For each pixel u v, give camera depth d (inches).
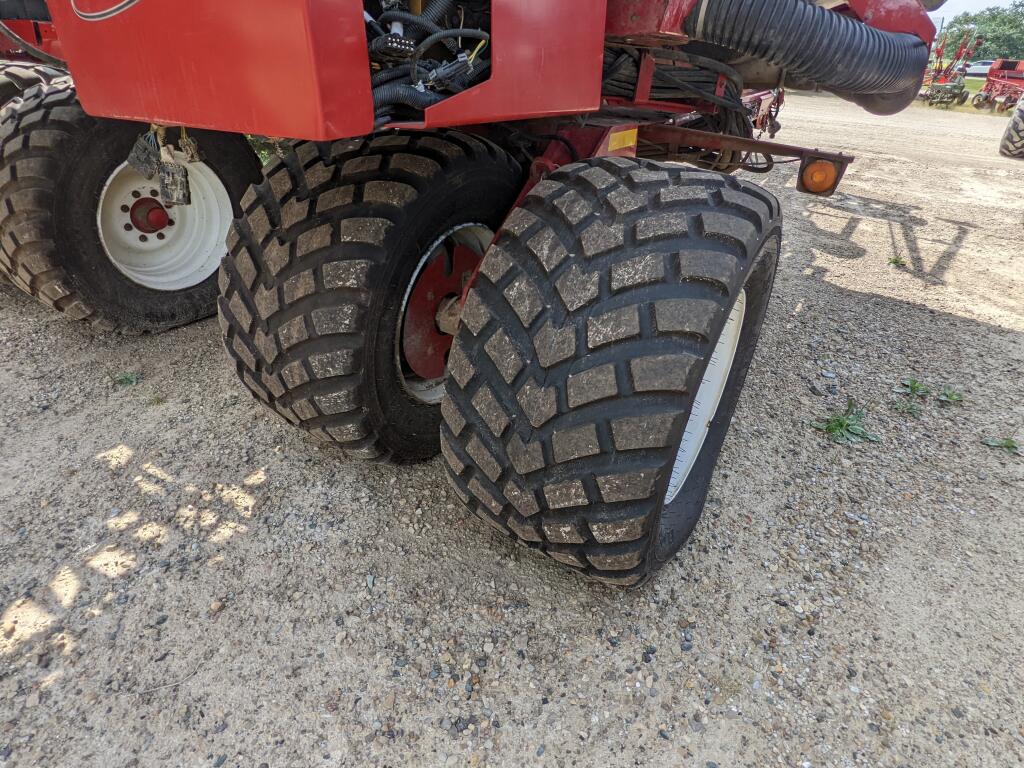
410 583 81.0
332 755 62.4
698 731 66.2
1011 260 218.5
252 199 84.4
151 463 99.0
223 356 131.0
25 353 127.0
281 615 76.0
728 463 107.3
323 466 99.8
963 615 81.5
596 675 71.2
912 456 112.4
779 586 84.4
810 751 64.9
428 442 98.4
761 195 72.9
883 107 125.6
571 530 66.6
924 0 125.6
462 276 93.7
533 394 62.4
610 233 61.7
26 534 85.0
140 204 133.0
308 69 45.7
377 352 82.0
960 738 66.8
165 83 55.7
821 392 131.4
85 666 69.2
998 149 478.0
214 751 62.2
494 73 58.9
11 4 95.7
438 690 68.8
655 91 126.3
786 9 82.2
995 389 135.4
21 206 115.1
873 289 187.3
